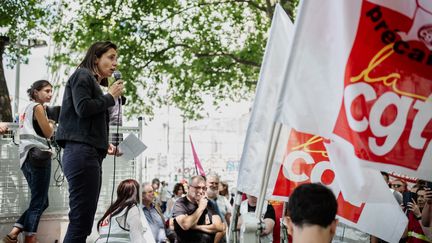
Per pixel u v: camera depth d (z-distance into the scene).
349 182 3.98
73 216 4.97
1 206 7.28
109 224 7.01
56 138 5.13
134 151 7.27
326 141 3.99
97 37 21.80
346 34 3.72
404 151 3.72
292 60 3.82
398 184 8.83
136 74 22.34
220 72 24.83
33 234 6.80
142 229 7.05
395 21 3.74
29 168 6.77
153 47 22.83
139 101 23.50
